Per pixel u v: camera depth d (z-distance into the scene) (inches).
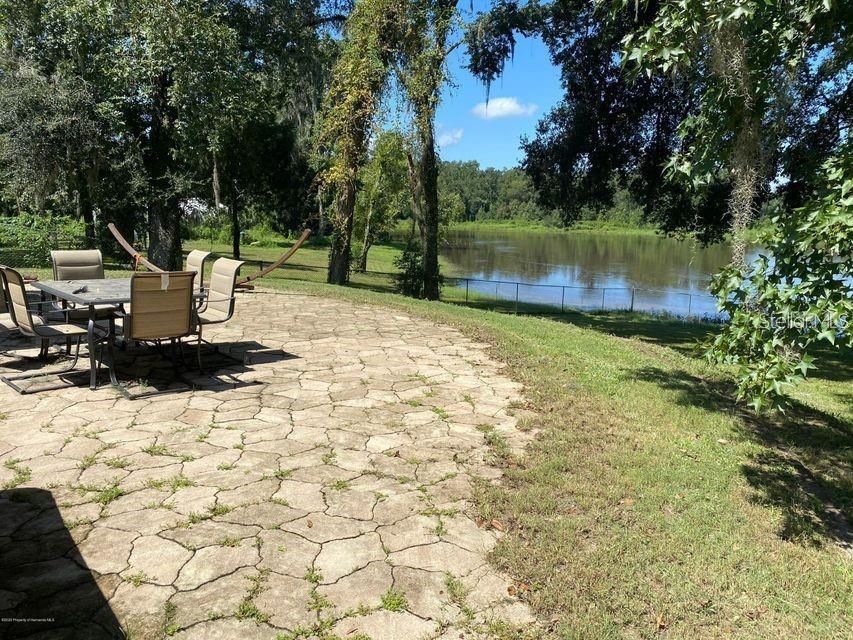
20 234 609.0
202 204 839.1
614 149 537.0
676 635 93.7
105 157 617.3
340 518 123.4
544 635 92.0
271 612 93.4
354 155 596.7
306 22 690.8
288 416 184.2
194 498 128.6
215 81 548.1
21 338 272.2
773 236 112.9
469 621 94.2
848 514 146.9
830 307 100.0
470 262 1825.8
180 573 102.0
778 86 142.2
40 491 129.0
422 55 544.7
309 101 873.5
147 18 519.8
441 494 136.9
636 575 108.7
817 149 225.6
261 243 1911.9
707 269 1649.9
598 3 169.5
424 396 213.3
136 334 198.8
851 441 204.2
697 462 170.7
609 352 319.3
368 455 157.1
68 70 602.5
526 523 124.4
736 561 116.9
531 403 210.8
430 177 682.8
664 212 567.8
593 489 143.6
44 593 95.2
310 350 276.5
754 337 110.7
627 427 195.8
